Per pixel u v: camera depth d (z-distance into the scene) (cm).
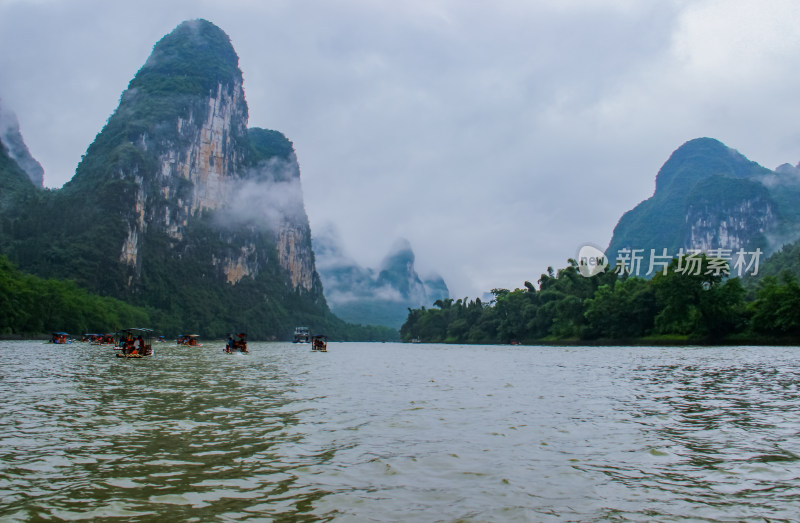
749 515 690
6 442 1088
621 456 993
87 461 941
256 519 667
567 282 12175
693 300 8081
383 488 794
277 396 1870
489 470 893
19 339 9362
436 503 729
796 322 6806
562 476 859
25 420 1338
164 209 19700
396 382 2480
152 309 16288
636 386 2242
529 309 12769
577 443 1099
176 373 2858
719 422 1344
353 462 941
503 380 2591
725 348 6378
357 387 2223
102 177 17500
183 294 18562
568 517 680
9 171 18775
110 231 16138
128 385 2178
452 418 1398
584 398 1839
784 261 13812
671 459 972
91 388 2052
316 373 3067
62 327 10950
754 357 4388
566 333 11288
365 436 1161
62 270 14525
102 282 15400
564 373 3039
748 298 10888
